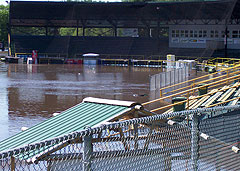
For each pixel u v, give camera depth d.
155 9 76.56
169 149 5.20
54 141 3.85
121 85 37.75
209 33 71.75
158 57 72.94
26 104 25.67
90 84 38.47
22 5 83.44
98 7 81.50
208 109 5.48
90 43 80.12
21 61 73.44
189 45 73.50
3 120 20.11
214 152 5.74
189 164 5.41
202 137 5.49
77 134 3.98
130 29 106.75
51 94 30.64
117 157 4.56
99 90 33.56
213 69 46.22
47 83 38.94
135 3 78.50
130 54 75.88
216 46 69.50
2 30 146.62
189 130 5.47
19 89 33.66
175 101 16.61
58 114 8.19
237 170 6.14
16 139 7.17
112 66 67.31
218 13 69.50
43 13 83.06
